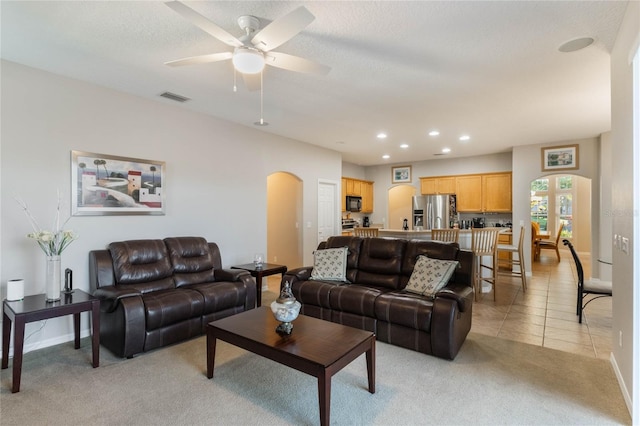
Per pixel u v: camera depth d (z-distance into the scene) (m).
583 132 5.59
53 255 2.80
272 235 7.14
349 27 2.40
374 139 6.19
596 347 3.16
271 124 5.14
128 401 2.28
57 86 3.29
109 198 3.65
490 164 7.79
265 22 2.32
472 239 4.91
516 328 3.69
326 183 7.19
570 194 10.56
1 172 2.97
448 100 4.00
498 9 2.18
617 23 2.32
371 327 3.37
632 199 2.10
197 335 3.45
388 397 2.33
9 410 2.17
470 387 2.46
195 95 3.88
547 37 2.53
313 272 4.18
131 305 2.89
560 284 5.85
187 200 4.41
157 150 4.09
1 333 2.95
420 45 2.67
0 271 2.96
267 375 2.64
